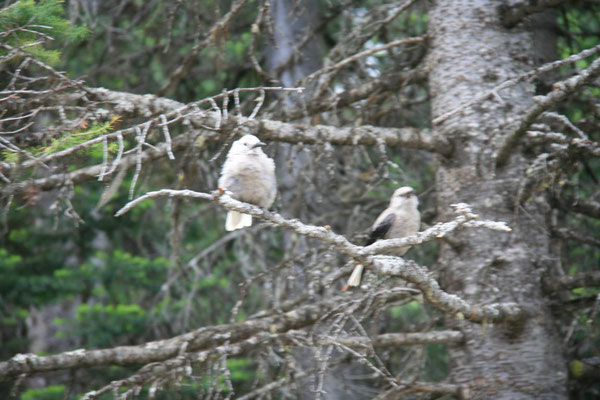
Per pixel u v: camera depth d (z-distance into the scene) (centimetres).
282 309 1173
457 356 1145
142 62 1805
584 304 1129
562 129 1148
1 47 917
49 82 967
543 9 1166
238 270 1781
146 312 1856
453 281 1156
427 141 1162
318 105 1262
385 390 1120
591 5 1406
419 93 1798
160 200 1823
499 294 1116
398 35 1577
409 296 1116
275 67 1641
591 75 926
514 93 1179
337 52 1330
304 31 1617
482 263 1132
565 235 1183
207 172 1384
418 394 1155
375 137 1130
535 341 1102
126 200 1977
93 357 1019
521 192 1041
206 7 1639
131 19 1828
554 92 950
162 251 2112
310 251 1230
